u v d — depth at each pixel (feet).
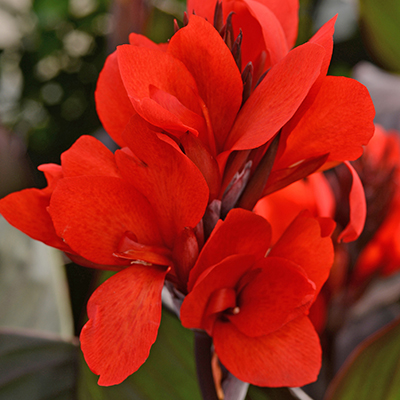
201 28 1.64
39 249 2.73
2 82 4.69
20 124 4.25
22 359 2.12
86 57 4.22
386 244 2.21
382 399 2.06
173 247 1.69
